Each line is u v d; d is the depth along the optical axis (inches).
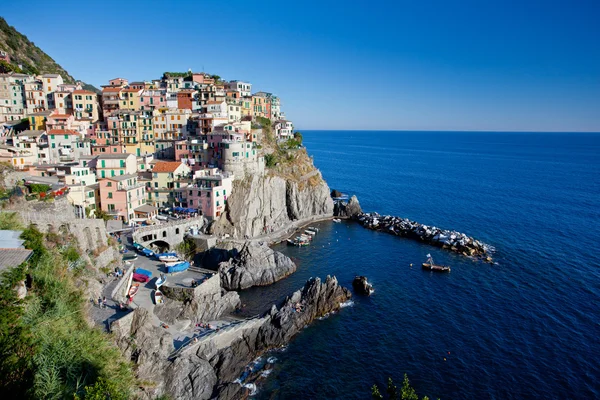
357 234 4975.4
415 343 2571.4
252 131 5831.7
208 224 4254.4
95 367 1525.6
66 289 1843.0
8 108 5639.8
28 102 5679.1
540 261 3951.8
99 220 2770.7
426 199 7135.8
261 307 3002.0
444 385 2202.3
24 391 1214.3
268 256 3575.3
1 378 1188.5
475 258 4057.6
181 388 2041.1
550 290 3304.6
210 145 4982.8
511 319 2849.4
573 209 6294.3
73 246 2417.6
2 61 6151.6
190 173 4702.3
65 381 1347.2
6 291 1396.4
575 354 2456.9
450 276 3604.8
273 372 2319.1
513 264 3880.4
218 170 4719.5
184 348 2199.8
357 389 2185.0
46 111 5364.2
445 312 2950.3
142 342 2015.3
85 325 1795.0
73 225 2527.1
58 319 1598.2
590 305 3048.7
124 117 5285.4
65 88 5826.8
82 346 1572.3
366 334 2674.7
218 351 2375.7
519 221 5516.7
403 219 5344.5
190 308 2664.9
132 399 1678.2
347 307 3021.7
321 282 3132.4
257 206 4650.6
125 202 3885.3
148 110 5472.4
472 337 2630.4
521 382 2223.2
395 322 2815.0
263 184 4808.1
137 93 5713.6
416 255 4170.8
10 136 4904.0
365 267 3831.2
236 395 2100.1
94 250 2628.0
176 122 5403.5
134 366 1877.5
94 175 3988.7
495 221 5526.6
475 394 2138.3
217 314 2787.9
